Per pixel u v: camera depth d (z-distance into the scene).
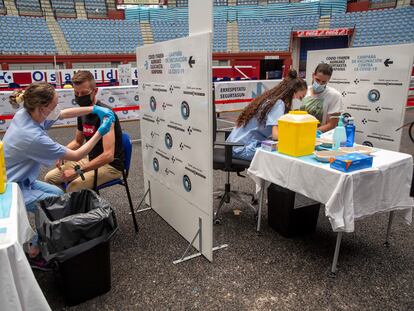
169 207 2.52
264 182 2.35
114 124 2.29
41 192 1.98
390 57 2.98
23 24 12.40
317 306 1.70
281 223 2.40
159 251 2.22
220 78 8.79
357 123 3.36
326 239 2.38
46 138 1.85
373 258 2.12
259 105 2.56
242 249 2.24
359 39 12.67
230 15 14.74
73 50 12.33
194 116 1.94
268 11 14.67
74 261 1.64
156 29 14.28
